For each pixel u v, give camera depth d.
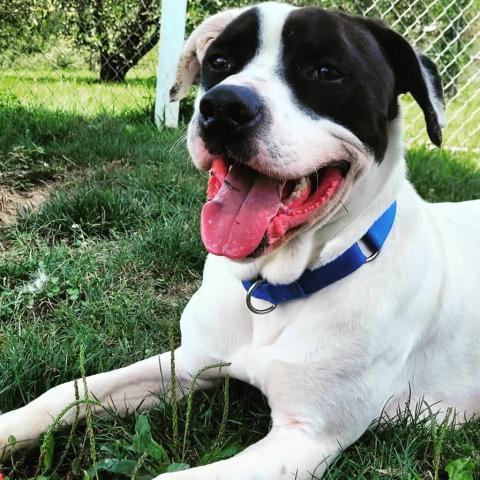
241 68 0.51
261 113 0.45
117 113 1.47
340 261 0.50
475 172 1.33
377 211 0.51
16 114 1.30
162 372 0.58
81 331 0.66
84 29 1.80
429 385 0.58
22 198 0.99
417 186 1.21
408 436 0.54
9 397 0.56
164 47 1.38
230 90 0.44
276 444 0.48
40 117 1.29
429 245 0.55
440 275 0.56
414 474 0.50
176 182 1.05
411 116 1.54
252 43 0.50
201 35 0.61
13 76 1.72
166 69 1.38
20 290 0.74
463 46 1.69
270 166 0.45
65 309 0.70
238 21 0.51
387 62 0.53
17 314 0.71
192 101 1.49
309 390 0.50
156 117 1.41
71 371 0.60
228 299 0.54
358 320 0.50
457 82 1.72
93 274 0.79
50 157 1.14
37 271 0.78
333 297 0.51
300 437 0.49
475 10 1.67
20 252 0.82
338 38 0.48
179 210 0.94
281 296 0.52
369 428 0.54
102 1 1.79
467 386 0.60
